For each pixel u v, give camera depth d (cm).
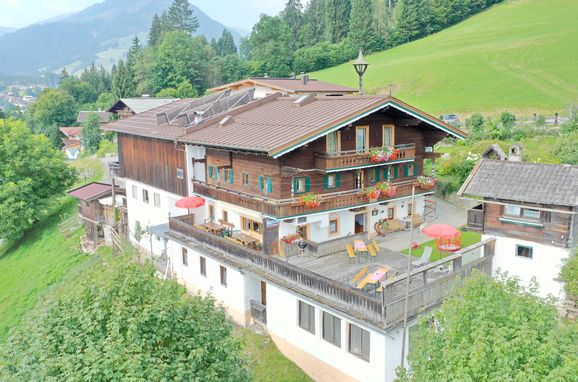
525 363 1100
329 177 2644
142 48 14738
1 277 4681
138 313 1423
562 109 5638
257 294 2542
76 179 5641
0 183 5050
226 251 2573
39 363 1345
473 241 2958
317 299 1992
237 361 1563
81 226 4741
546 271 2112
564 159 3584
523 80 6925
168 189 3425
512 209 2189
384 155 2636
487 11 11925
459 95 6825
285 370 2169
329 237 2777
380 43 11656
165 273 3133
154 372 1280
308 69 11375
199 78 10769
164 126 3459
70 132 10638
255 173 2642
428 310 1861
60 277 4056
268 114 2981
